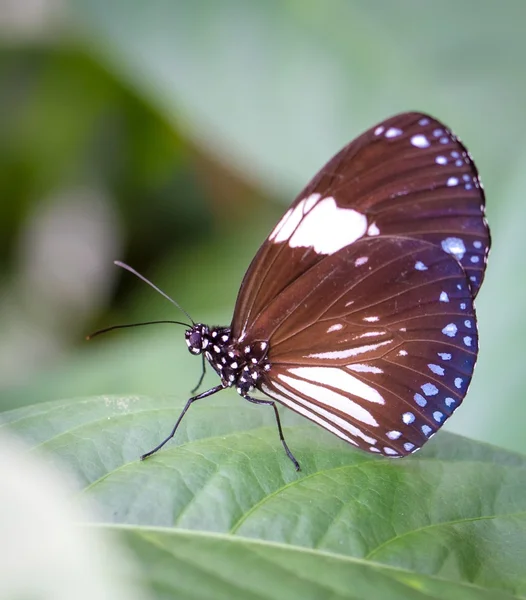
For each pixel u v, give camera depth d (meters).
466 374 0.58
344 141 0.63
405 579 0.54
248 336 0.58
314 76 0.64
